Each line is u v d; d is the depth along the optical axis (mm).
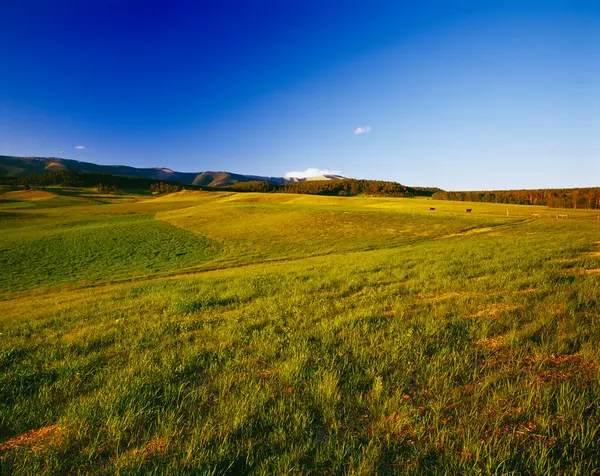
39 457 3395
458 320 6723
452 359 4965
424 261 15953
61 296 19828
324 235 46406
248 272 21094
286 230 52656
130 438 3668
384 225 50562
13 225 76375
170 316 9133
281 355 5590
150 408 4125
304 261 26219
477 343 5605
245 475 3072
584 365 4504
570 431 3195
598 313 6430
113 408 4109
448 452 3098
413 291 9953
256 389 4383
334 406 3873
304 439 3457
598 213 67062
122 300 12906
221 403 4125
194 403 4289
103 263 35781
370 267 15461
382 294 9742
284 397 4223
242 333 6961
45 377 5379
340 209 74312
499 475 2893
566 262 12602
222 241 46750
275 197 133000
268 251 38000
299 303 9367
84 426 3834
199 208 100250
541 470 2875
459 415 3660
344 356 5395
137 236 52000
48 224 73125
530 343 5246
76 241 48312
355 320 7215
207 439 3451
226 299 10742
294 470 3025
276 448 3375
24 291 26062
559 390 3885
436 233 42312
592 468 2914
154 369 5348
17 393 4977
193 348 6168
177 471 3053
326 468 3102
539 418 3457
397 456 3141
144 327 8000
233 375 4941
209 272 27281
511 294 8422
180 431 3658
